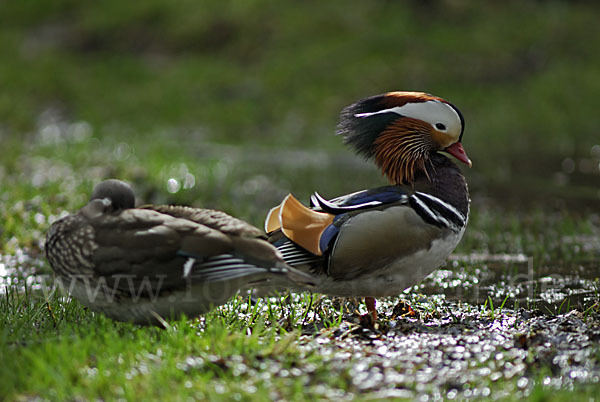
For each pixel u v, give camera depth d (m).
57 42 35.03
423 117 8.65
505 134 24.41
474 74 28.77
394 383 6.27
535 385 6.12
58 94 30.25
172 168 19.31
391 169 8.84
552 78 28.02
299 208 7.83
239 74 30.64
